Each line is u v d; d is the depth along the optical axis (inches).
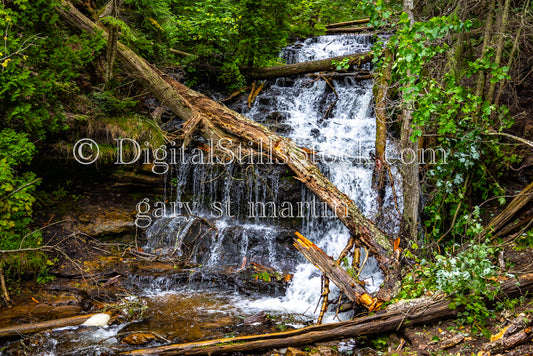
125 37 336.2
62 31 318.0
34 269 245.1
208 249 296.0
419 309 182.1
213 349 177.3
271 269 277.7
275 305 240.4
